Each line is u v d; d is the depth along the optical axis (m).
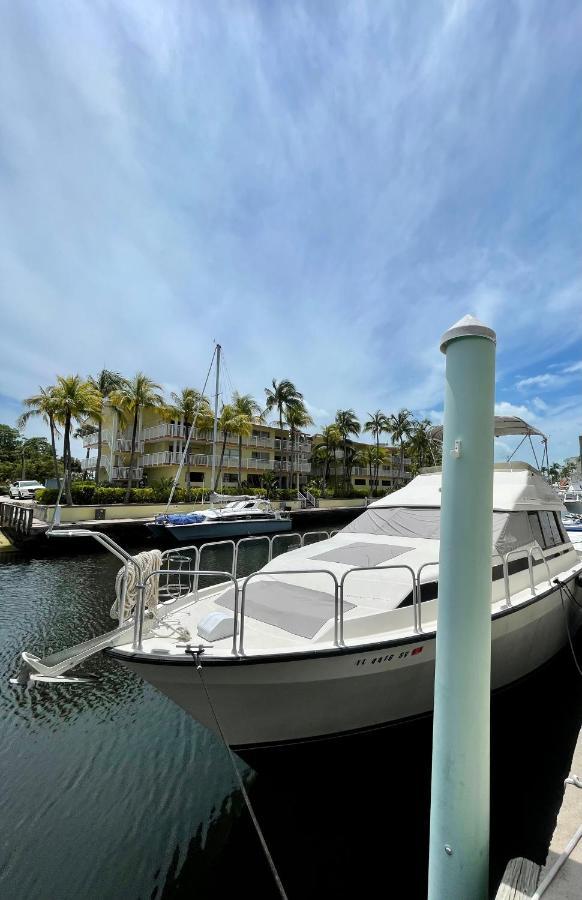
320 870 3.12
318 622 3.60
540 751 4.40
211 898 2.94
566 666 5.98
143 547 18.62
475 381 1.93
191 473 35.38
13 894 2.96
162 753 4.54
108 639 3.35
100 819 3.62
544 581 5.48
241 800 3.82
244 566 15.60
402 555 4.84
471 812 1.83
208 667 3.09
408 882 3.02
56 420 24.69
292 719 3.40
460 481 1.91
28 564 15.02
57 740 4.79
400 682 3.59
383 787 3.77
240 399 38.72
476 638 1.86
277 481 41.81
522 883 2.02
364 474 52.75
